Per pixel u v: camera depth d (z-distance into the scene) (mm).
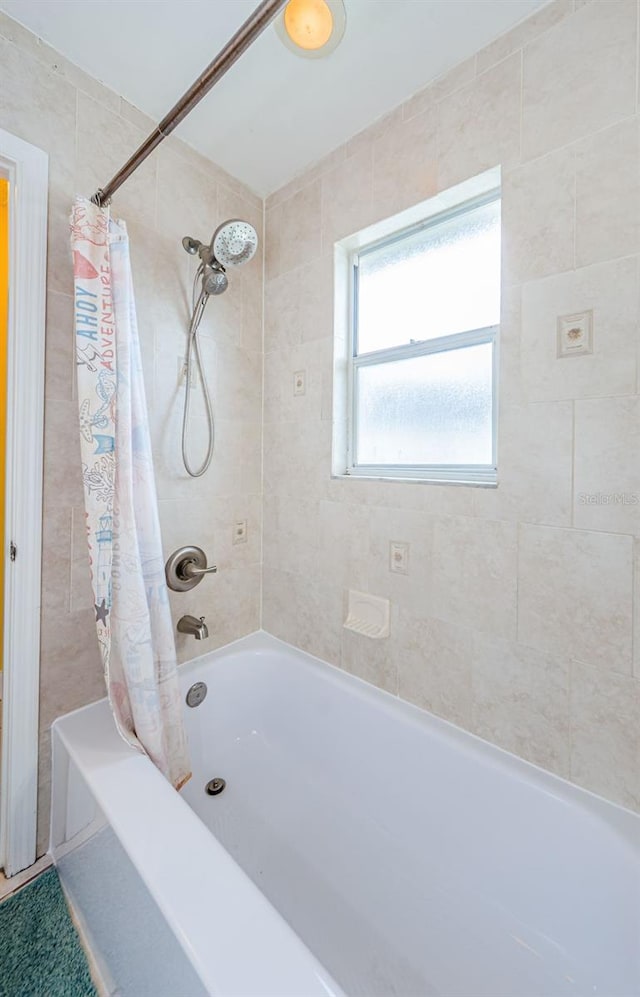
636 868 865
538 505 1071
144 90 1281
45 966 973
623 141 938
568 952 931
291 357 1667
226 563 1682
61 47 1145
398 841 1238
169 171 1424
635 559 943
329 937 1020
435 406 1380
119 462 1103
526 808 1044
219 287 1429
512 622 1124
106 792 937
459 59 1173
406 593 1341
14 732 1132
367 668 1454
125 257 1119
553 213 1028
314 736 1507
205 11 1059
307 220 1590
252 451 1756
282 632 1740
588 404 990
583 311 991
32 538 1129
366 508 1439
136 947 780
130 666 1103
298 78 1223
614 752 979
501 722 1151
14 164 1069
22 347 1095
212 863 774
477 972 946
